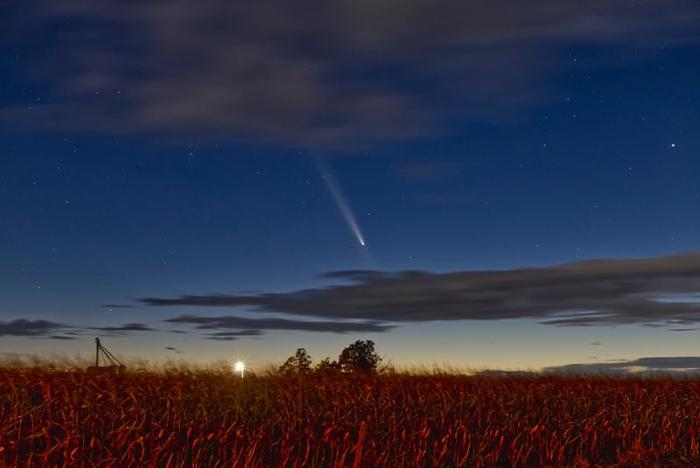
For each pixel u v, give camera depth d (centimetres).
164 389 1531
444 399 1622
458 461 1360
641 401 1802
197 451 1251
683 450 1526
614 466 1391
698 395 1881
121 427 1206
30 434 1238
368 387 1625
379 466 1302
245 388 1588
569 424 1599
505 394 1762
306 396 1575
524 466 1381
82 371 1602
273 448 1325
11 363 1590
